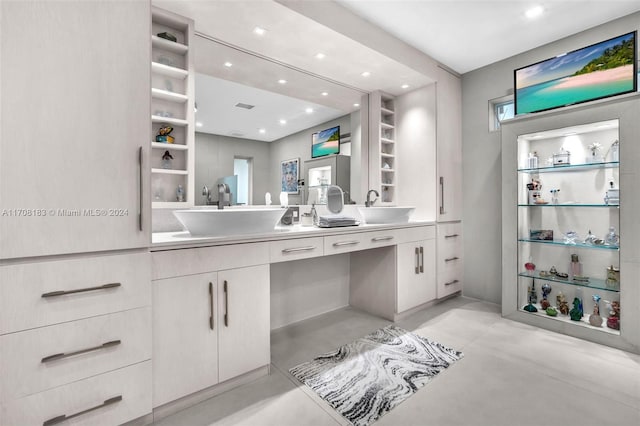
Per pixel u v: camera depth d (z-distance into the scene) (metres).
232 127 2.38
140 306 1.35
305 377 1.83
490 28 2.52
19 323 1.09
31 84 1.11
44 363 1.14
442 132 3.18
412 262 2.90
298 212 2.77
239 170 2.42
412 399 1.60
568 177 2.64
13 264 1.09
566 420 1.43
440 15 2.33
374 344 2.28
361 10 2.26
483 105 3.26
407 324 2.69
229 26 2.07
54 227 1.16
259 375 1.82
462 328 2.57
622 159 2.13
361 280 3.10
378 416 1.47
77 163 1.20
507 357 2.05
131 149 1.33
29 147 1.11
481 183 3.30
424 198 3.21
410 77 2.96
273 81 2.62
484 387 1.70
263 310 1.80
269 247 1.84
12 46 1.07
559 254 2.68
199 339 1.54
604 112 2.21
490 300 3.25
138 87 1.35
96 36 1.24
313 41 2.28
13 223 1.08
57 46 1.15
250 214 1.75
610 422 1.41
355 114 3.25
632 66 2.19
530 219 2.86
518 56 2.98
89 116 1.23
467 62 3.14
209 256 1.58
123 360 1.31
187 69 2.01
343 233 2.29
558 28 2.52
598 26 2.48
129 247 1.33
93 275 1.24
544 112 2.50
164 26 2.00
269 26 2.07
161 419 1.45
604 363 1.96
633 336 2.08
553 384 1.73
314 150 2.89
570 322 2.41
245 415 1.49
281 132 2.68
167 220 1.97
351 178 3.19
